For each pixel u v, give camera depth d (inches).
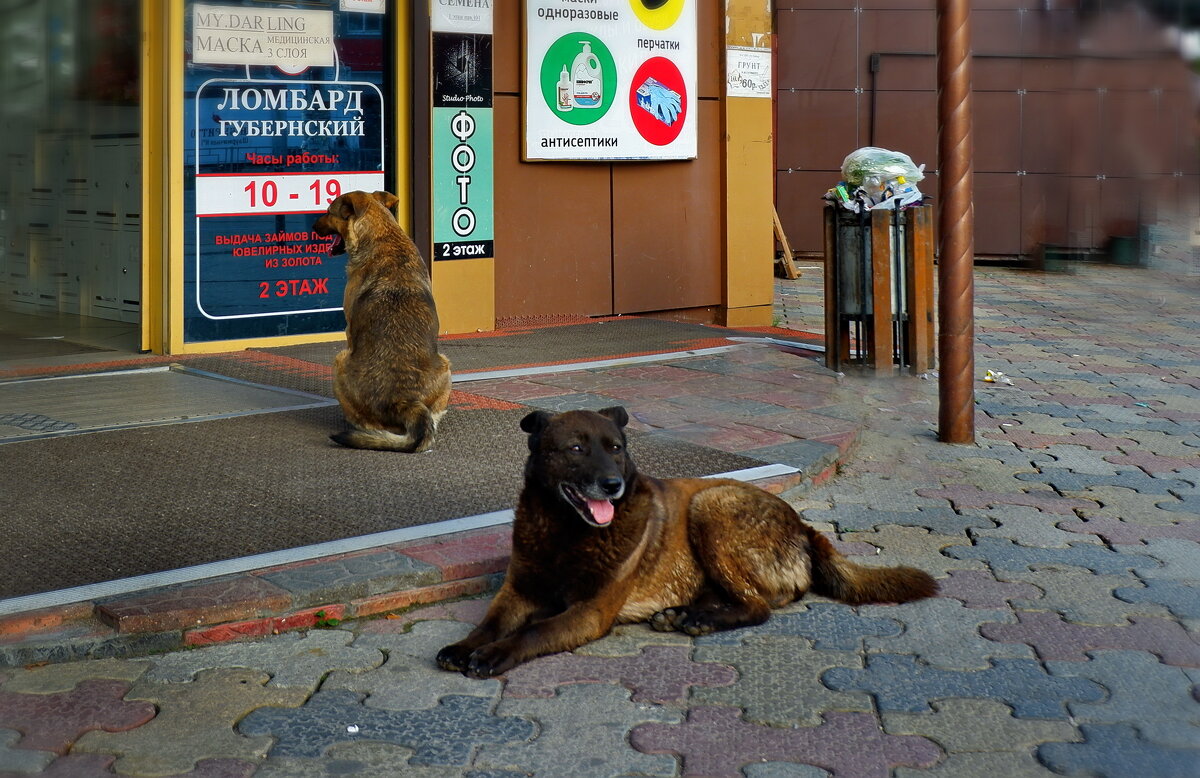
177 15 356.8
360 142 397.1
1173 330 517.0
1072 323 536.4
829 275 385.7
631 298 472.1
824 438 297.1
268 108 377.4
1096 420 342.3
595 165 454.6
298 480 248.7
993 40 706.2
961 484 275.1
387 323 283.1
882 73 733.9
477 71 412.8
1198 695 167.5
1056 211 716.0
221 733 151.4
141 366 355.9
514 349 399.2
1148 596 205.8
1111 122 684.7
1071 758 148.7
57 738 148.8
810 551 202.4
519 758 146.9
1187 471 287.6
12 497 232.2
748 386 359.6
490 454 273.4
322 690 164.4
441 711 159.0
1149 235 687.1
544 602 186.2
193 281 371.6
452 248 415.8
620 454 181.3
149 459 261.6
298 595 186.4
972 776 144.5
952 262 305.9
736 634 187.3
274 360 369.1
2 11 435.5
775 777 143.6
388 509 230.7
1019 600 203.5
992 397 374.3
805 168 747.4
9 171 453.7
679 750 149.8
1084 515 252.4
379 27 395.9
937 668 175.8
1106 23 676.1
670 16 461.7
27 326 417.4
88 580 188.9
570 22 436.5
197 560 199.5
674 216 478.9
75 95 414.9
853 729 156.4
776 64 737.0
